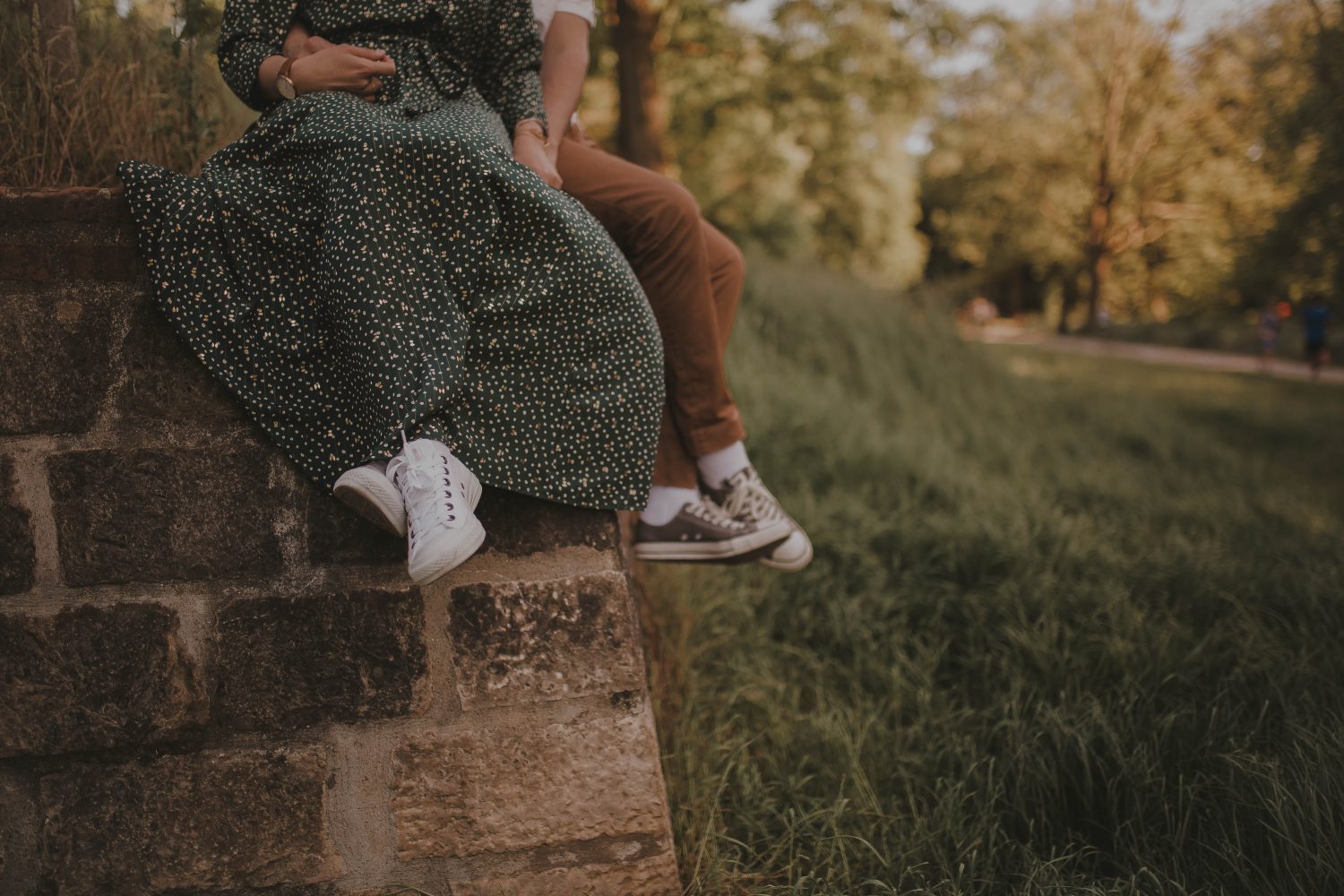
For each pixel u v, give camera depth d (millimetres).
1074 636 2828
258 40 1699
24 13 1899
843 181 22844
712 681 2723
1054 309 44875
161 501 1566
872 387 7805
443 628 1617
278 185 1565
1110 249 33594
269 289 1551
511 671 1630
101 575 1549
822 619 3215
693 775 2145
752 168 13125
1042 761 2104
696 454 2059
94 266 1558
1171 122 29547
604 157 1992
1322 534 4215
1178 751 2125
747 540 2037
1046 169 33312
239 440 1587
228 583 1577
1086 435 7898
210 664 1562
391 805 1590
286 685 1575
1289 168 15867
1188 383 14094
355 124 1529
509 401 1580
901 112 10867
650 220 1944
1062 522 3932
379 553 1609
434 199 1507
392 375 1438
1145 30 29406
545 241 1599
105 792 1535
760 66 10508
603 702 1655
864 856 1945
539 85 1900
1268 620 3029
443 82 1737
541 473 1603
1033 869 1805
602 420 1661
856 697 2701
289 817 1567
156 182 1532
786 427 5262
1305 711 2197
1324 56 14344
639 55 9148
